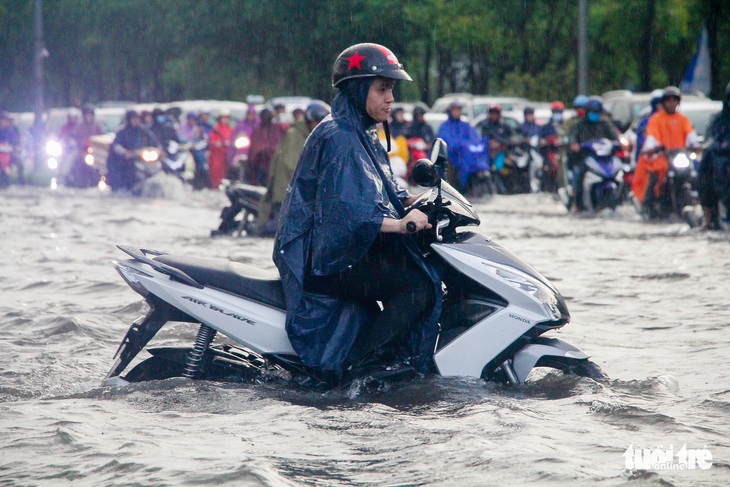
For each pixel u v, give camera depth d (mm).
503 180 65750
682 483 9828
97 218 45312
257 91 132375
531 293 13961
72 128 76250
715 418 12453
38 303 21656
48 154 76250
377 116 13984
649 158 43406
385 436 11672
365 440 11516
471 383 13883
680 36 94188
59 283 24594
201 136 74312
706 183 38469
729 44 94000
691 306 21484
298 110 58438
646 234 37781
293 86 120438
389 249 13961
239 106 87812
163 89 149875
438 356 14164
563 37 101062
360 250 13484
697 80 83000
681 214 42844
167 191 63938
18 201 57812
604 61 101125
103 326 19266
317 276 13961
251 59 123812
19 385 14695
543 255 31000
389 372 13977
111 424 12344
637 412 12539
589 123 48062
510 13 100250
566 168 48906
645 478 9914
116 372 14320
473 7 100750
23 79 161000
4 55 152875
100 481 10062
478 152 61906
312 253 13797
